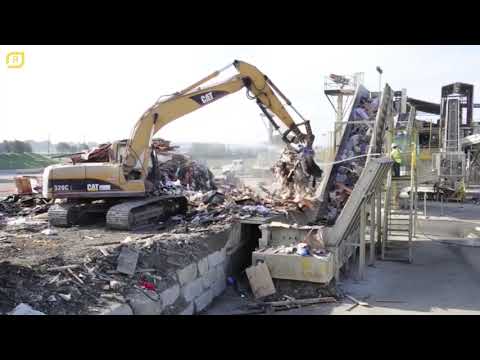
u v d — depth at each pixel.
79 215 13.16
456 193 30.03
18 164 54.56
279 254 10.07
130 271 7.77
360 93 17.05
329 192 14.77
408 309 9.07
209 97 12.94
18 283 6.54
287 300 9.47
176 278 8.30
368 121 15.27
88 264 7.79
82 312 6.26
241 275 11.41
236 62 12.77
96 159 14.17
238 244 11.92
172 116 12.78
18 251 8.50
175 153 22.95
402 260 13.71
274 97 13.28
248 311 8.98
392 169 15.87
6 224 13.05
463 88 40.97
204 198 16.02
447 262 13.44
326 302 9.48
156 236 10.28
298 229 10.85
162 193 14.47
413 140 18.02
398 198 19.09
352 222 11.59
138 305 6.98
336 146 15.66
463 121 41.50
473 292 10.31
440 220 21.36
